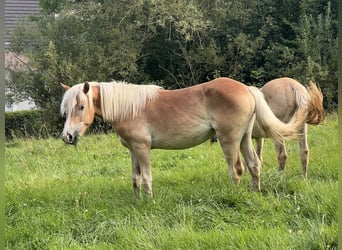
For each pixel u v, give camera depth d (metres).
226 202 5.70
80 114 6.04
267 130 6.12
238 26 20.02
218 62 19.36
